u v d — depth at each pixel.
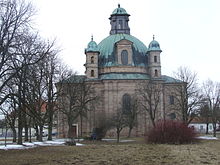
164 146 38.47
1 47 32.75
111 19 107.12
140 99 88.62
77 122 92.38
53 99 59.50
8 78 34.50
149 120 90.62
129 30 107.00
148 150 33.28
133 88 91.81
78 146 43.84
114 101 91.56
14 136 69.06
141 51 100.81
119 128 78.19
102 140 74.06
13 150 37.12
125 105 91.12
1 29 33.59
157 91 84.31
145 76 96.38
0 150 37.03
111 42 101.88
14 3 34.72
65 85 68.81
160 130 45.91
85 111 86.31
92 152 32.69
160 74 96.50
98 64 97.62
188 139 45.16
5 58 33.91
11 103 44.06
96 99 84.69
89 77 94.81
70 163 23.80
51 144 50.50
